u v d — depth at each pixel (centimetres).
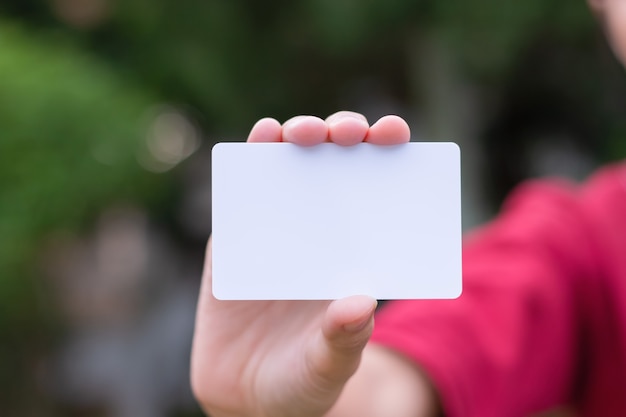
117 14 214
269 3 212
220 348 53
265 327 53
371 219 49
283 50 223
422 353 57
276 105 233
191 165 259
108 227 215
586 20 196
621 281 64
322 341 49
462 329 59
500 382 58
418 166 49
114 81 197
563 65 239
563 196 68
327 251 49
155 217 248
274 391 51
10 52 171
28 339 183
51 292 188
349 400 56
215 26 209
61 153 164
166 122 253
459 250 49
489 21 193
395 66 243
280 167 49
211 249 51
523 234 66
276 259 49
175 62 213
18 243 157
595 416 65
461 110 247
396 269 48
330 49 213
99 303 225
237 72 219
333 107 251
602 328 65
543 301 63
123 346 231
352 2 196
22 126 160
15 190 157
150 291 252
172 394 235
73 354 207
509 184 279
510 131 273
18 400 187
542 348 62
